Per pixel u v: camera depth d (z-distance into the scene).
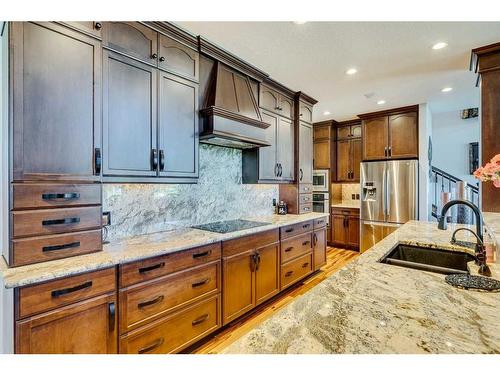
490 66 2.50
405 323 0.83
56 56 1.54
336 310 0.91
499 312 0.90
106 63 1.80
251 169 3.30
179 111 2.27
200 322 2.12
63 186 1.55
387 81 3.33
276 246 3.02
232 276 2.44
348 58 2.72
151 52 2.07
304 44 2.45
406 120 4.48
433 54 2.62
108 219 2.14
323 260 4.02
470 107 4.55
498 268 1.34
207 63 2.59
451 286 1.12
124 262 1.64
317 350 0.69
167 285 1.89
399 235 2.27
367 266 1.41
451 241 1.94
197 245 2.08
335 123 5.61
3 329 1.57
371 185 4.78
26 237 1.43
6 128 1.47
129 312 1.67
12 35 1.39
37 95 1.47
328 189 5.51
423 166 4.29
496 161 1.46
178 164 2.26
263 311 2.81
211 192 3.02
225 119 2.50
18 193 1.40
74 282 1.45
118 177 1.86
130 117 1.93
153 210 2.45
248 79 3.02
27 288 1.30
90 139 1.67
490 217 2.18
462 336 0.76
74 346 1.44
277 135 3.48
